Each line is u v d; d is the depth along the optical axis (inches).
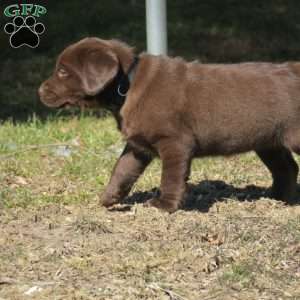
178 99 438.0
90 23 971.3
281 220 442.0
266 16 1012.5
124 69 439.8
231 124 446.6
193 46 924.6
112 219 444.5
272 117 449.7
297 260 390.0
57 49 916.6
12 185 515.2
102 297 345.1
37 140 629.9
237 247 401.4
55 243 407.2
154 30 587.2
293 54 922.1
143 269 373.1
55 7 1015.6
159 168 555.2
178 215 445.4
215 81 446.6
